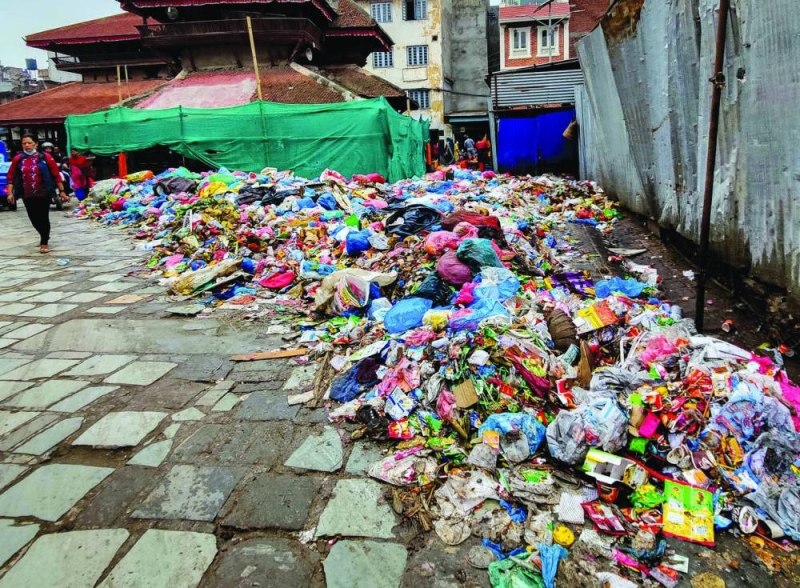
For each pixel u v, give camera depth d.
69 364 4.39
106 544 2.45
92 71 28.03
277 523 2.56
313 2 20.70
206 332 5.06
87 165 15.25
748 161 4.44
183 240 8.17
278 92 19.50
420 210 7.45
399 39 34.53
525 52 33.66
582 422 2.88
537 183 13.69
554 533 2.47
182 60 21.72
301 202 9.54
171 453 3.14
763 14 3.90
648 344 3.77
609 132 10.60
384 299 5.17
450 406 3.23
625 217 9.68
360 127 15.07
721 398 3.11
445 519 2.56
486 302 4.34
